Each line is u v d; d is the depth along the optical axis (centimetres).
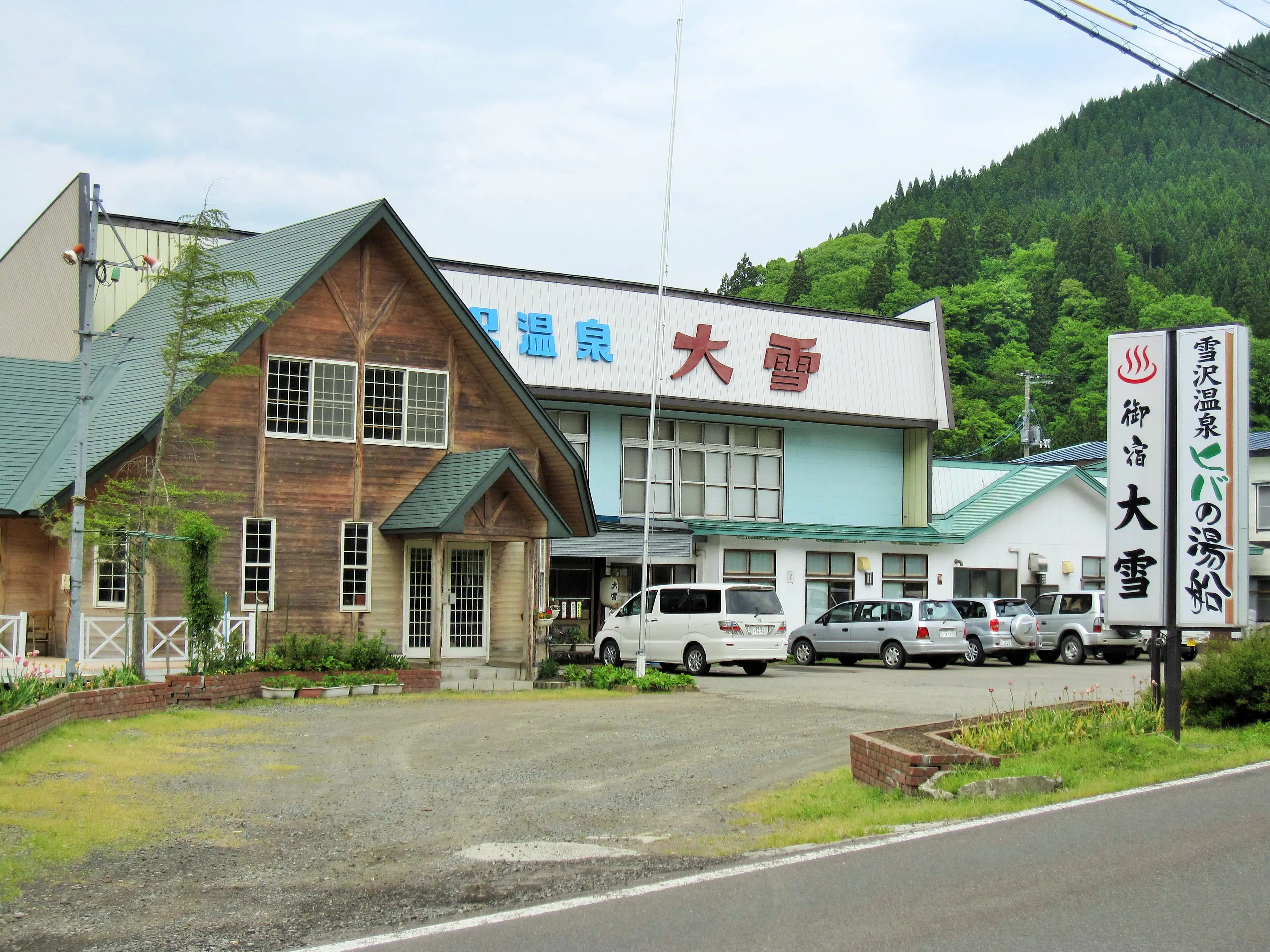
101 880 865
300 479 2316
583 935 729
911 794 1160
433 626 2270
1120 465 1570
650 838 1024
